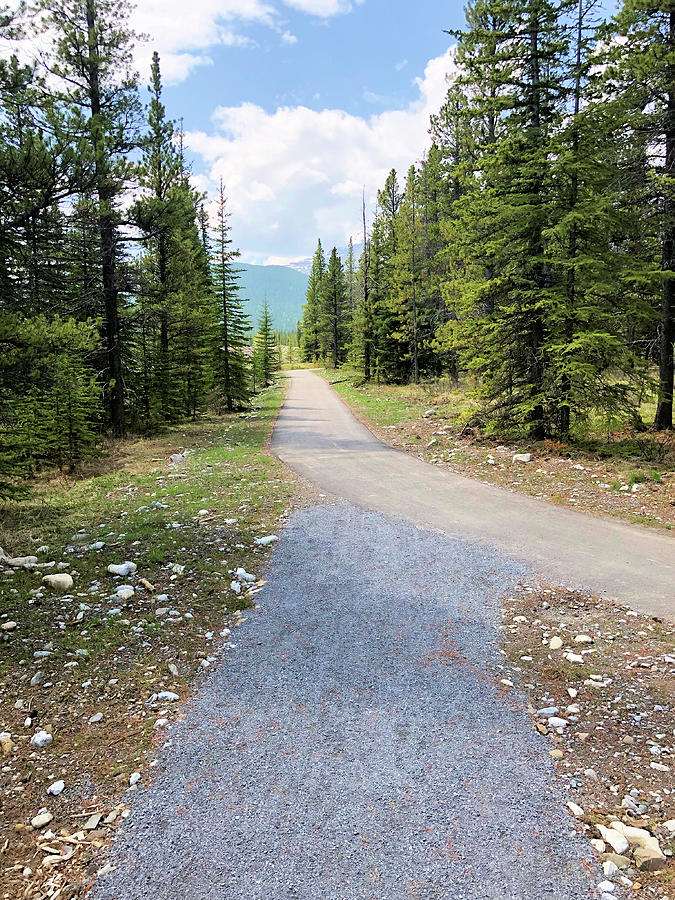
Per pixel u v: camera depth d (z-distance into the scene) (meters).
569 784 3.53
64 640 5.28
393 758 3.78
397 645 5.39
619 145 13.02
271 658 5.14
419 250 32.47
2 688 4.51
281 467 13.92
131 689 4.58
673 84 12.23
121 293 19.91
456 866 2.89
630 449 12.73
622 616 5.96
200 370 26.67
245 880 2.81
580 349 12.77
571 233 12.81
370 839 3.07
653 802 3.35
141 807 3.32
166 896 2.72
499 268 14.55
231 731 4.07
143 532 8.57
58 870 2.88
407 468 13.46
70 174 8.81
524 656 5.22
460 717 4.27
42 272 11.23
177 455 15.73
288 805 3.33
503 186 13.48
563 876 2.83
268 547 8.16
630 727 4.12
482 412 15.62
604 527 8.84
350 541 8.42
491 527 9.02
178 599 6.33
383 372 39.31
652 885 2.77
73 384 9.41
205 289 30.06
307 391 39.62
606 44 12.93
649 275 12.41
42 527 9.05
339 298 62.81
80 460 14.69
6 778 3.54
